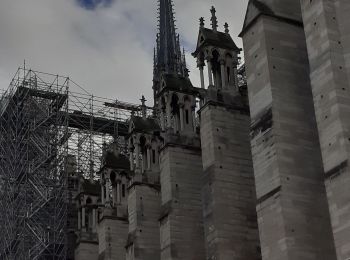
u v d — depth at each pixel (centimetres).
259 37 3975
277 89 3816
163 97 5419
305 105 3841
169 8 11044
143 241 5644
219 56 4822
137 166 5900
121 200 6669
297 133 3744
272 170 3656
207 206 4444
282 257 3475
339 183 3180
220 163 4475
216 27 4969
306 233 3519
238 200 4412
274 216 3575
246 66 4056
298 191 3597
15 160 7200
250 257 4297
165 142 5234
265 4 4050
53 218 7144
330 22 3469
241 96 4731
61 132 7738
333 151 3262
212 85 4725
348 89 3347
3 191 7088
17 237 6881
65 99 7806
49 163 7450
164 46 10562
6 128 7512
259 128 3822
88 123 8388
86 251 7094
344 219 3120
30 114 7475
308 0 3606
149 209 5762
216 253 4250
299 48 3984
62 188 7388
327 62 3403
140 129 6009
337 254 3131
